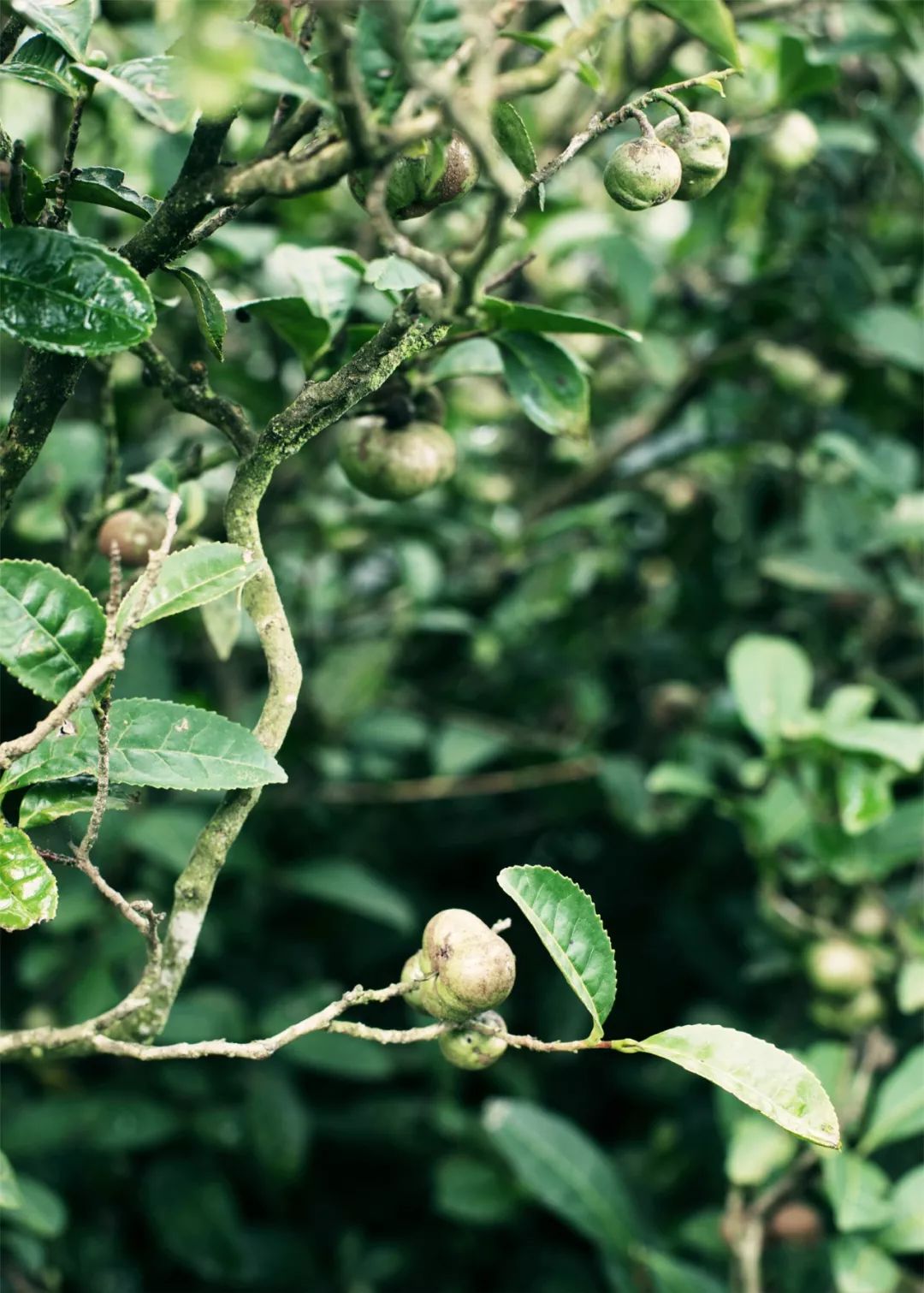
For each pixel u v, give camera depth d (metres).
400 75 0.56
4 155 0.62
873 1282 0.82
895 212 1.25
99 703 0.59
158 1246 1.14
